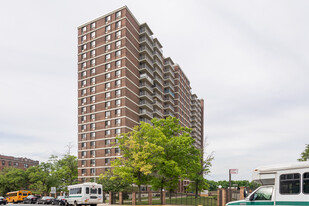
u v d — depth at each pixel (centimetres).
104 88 6166
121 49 6094
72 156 6425
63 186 6344
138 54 6669
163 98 7900
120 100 5869
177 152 3575
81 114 6425
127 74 5997
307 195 974
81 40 6806
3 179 7931
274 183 1099
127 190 4484
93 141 6100
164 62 8425
